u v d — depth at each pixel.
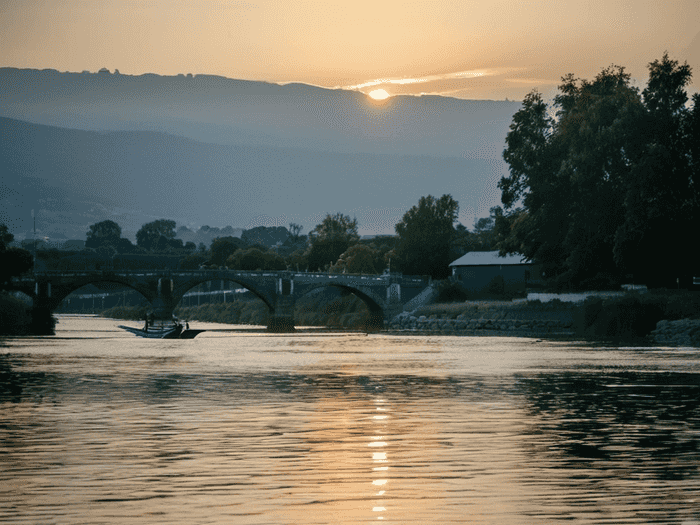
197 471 35.66
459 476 34.62
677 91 172.38
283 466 36.66
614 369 90.38
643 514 28.69
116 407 57.34
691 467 36.38
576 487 32.59
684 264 168.62
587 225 178.12
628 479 34.03
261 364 101.12
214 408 56.72
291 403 59.59
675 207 160.38
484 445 41.75
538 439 43.53
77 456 38.94
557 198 189.25
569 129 184.62
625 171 175.00
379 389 69.69
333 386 72.44
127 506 29.80
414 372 87.50
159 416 52.59
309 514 28.75
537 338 169.25
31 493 31.73
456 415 52.84
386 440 43.28
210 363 102.94
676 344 143.38
